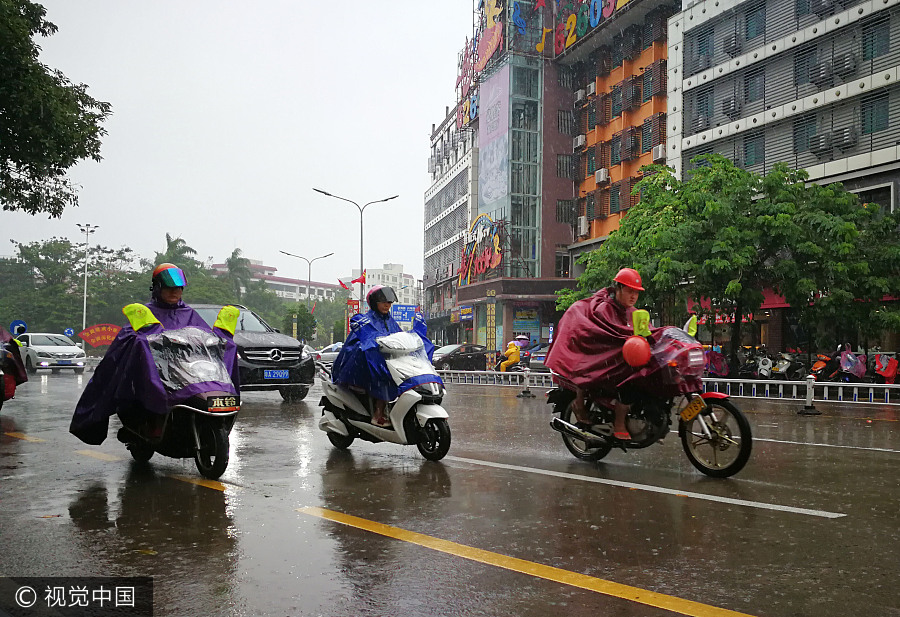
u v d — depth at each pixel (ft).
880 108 67.87
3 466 20.63
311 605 9.92
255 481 18.63
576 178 126.41
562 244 128.06
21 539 13.07
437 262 183.93
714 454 19.95
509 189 127.44
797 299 58.08
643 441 20.02
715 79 86.33
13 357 35.19
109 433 27.78
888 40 67.56
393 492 17.33
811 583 10.86
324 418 24.30
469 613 9.64
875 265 58.39
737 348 62.69
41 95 41.88
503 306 127.65
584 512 15.37
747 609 9.79
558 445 25.71
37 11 47.09
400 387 21.90
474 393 57.06
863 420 36.78
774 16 79.56
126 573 11.21
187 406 18.30
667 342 19.16
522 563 11.78
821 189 59.98
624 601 10.09
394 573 11.26
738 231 57.21
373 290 23.41
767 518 14.89
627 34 111.75
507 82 128.26
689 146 89.61
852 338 69.41
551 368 21.15
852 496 17.12
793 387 51.57
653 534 13.62
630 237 65.82
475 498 16.70
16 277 213.25
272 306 291.58
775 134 78.33
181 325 20.20
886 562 11.91
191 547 12.61
